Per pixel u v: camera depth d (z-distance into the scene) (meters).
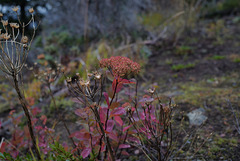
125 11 5.03
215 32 5.20
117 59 1.13
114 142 1.45
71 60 3.77
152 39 4.92
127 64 1.11
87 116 1.25
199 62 3.77
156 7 5.58
